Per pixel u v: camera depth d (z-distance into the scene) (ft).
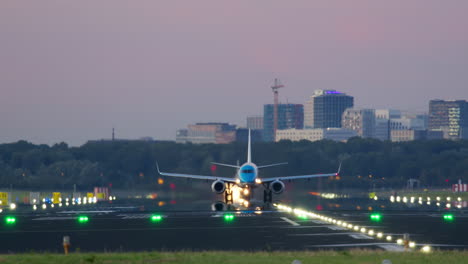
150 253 494.18
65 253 494.18
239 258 461.37
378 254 487.61
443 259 457.68
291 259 456.04
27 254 494.59
